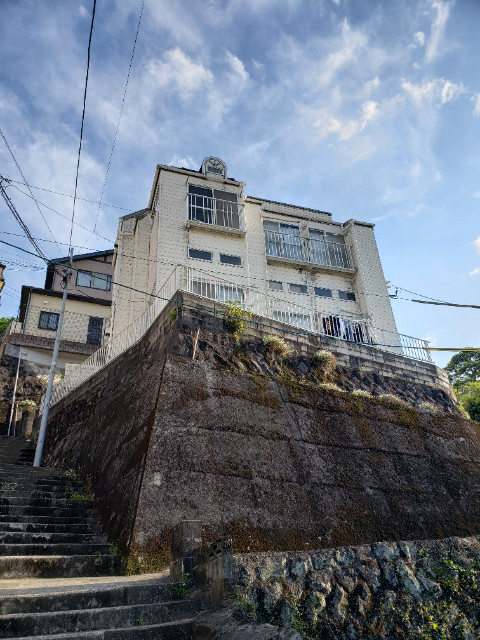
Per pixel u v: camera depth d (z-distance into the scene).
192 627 4.90
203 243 19.25
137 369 11.90
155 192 20.66
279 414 10.41
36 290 25.19
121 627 4.81
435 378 17.09
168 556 7.21
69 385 16.61
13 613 4.77
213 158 21.72
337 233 23.86
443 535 9.69
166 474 8.12
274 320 13.78
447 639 6.87
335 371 14.35
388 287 22.73
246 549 7.74
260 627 4.45
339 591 6.64
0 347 23.66
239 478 8.72
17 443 16.78
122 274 20.36
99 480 10.12
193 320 11.75
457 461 11.82
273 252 21.66
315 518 8.79
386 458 10.84
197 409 9.46
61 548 7.37
